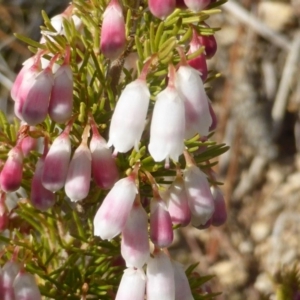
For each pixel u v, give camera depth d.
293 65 0.69
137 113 0.20
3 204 0.25
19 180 0.23
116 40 0.21
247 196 0.69
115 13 0.21
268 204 0.68
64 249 0.26
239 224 0.67
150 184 0.22
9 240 0.24
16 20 0.67
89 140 0.23
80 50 0.24
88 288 0.25
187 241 0.65
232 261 0.64
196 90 0.20
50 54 0.23
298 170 0.70
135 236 0.20
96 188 0.24
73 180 0.21
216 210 0.23
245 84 0.71
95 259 0.26
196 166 0.22
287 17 0.72
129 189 0.20
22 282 0.22
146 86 0.20
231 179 0.66
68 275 0.25
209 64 0.71
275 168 0.70
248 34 0.71
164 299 0.21
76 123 0.23
